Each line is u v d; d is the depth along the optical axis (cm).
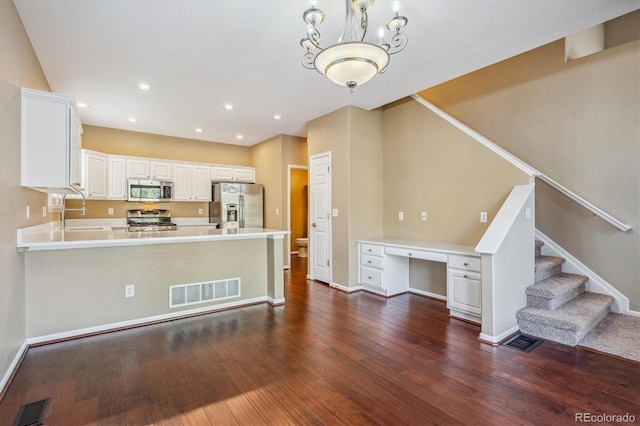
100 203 570
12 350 225
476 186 376
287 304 393
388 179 482
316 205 514
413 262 446
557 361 241
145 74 342
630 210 317
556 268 351
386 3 225
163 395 199
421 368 232
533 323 288
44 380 215
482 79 429
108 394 200
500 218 300
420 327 314
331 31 259
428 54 299
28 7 228
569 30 262
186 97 412
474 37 270
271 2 225
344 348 266
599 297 326
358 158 461
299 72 338
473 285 320
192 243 351
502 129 409
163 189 592
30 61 272
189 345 272
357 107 457
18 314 241
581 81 345
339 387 208
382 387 208
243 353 257
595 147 337
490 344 272
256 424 173
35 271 271
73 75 342
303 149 655
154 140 617
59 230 398
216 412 183
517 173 340
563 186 356
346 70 207
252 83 367
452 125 400
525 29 259
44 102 253
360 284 459
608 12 236
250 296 391
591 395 198
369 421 175
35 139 249
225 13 237
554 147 366
